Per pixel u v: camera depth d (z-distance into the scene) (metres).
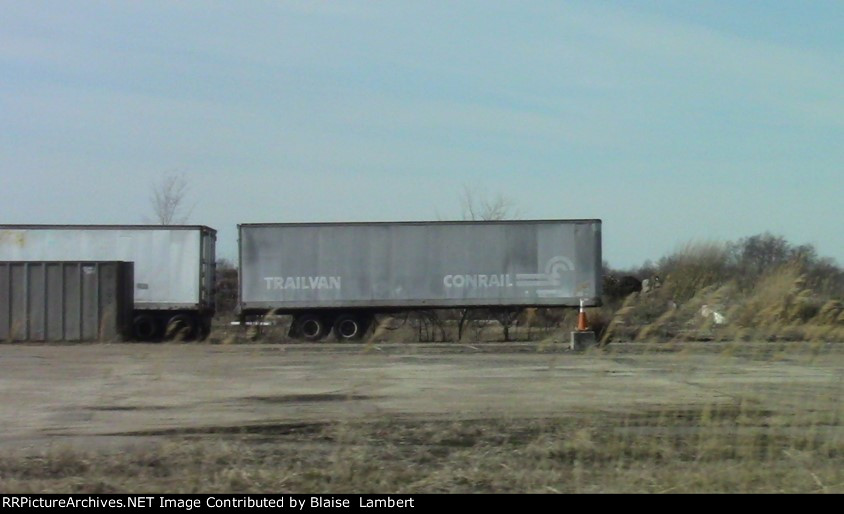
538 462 10.06
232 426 12.69
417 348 26.84
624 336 26.30
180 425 12.79
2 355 23.95
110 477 9.41
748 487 8.94
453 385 17.02
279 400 15.15
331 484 9.05
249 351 25.39
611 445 10.80
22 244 30.50
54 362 21.72
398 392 16.08
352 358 23.09
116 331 28.88
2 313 28.75
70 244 30.52
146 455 10.38
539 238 30.42
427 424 12.60
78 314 28.78
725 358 15.33
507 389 16.38
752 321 15.21
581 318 26.45
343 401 15.01
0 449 11.03
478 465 9.89
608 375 18.42
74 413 13.84
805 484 9.05
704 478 9.19
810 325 15.04
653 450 10.65
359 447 10.78
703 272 28.31
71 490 8.80
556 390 16.20
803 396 15.32
